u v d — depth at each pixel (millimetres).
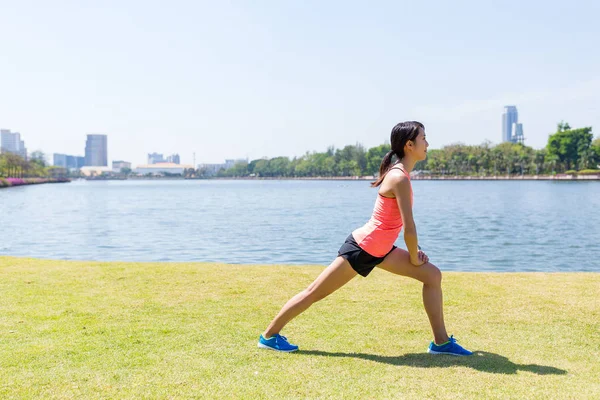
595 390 3893
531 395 3797
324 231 24625
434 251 18000
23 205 49031
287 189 105875
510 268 14641
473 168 155750
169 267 9383
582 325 5723
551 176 138750
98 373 4195
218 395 3791
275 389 3902
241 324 5688
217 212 38844
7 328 5441
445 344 4785
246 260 15992
